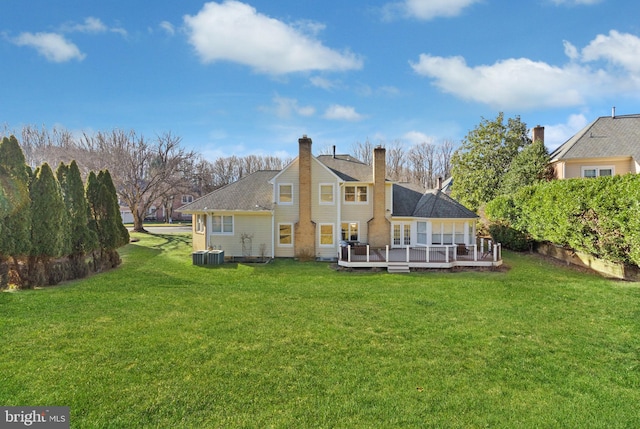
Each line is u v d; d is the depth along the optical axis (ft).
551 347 24.63
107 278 48.98
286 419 15.80
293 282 47.98
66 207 48.78
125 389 18.13
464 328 28.55
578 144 79.71
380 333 27.25
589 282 45.44
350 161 84.84
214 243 72.79
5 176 39.65
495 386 19.08
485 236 86.89
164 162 137.80
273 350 23.62
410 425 15.51
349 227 74.49
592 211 48.16
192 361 21.66
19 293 38.11
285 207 72.28
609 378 20.15
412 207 75.97
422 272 55.06
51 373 19.62
